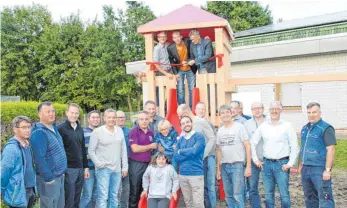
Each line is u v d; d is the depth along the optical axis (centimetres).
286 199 541
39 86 3766
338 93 1318
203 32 809
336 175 890
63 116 1240
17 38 3731
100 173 561
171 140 577
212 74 669
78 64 3512
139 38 3170
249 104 1444
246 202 686
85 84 3388
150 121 612
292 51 1329
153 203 536
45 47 3600
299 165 564
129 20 3189
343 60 1274
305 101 1384
